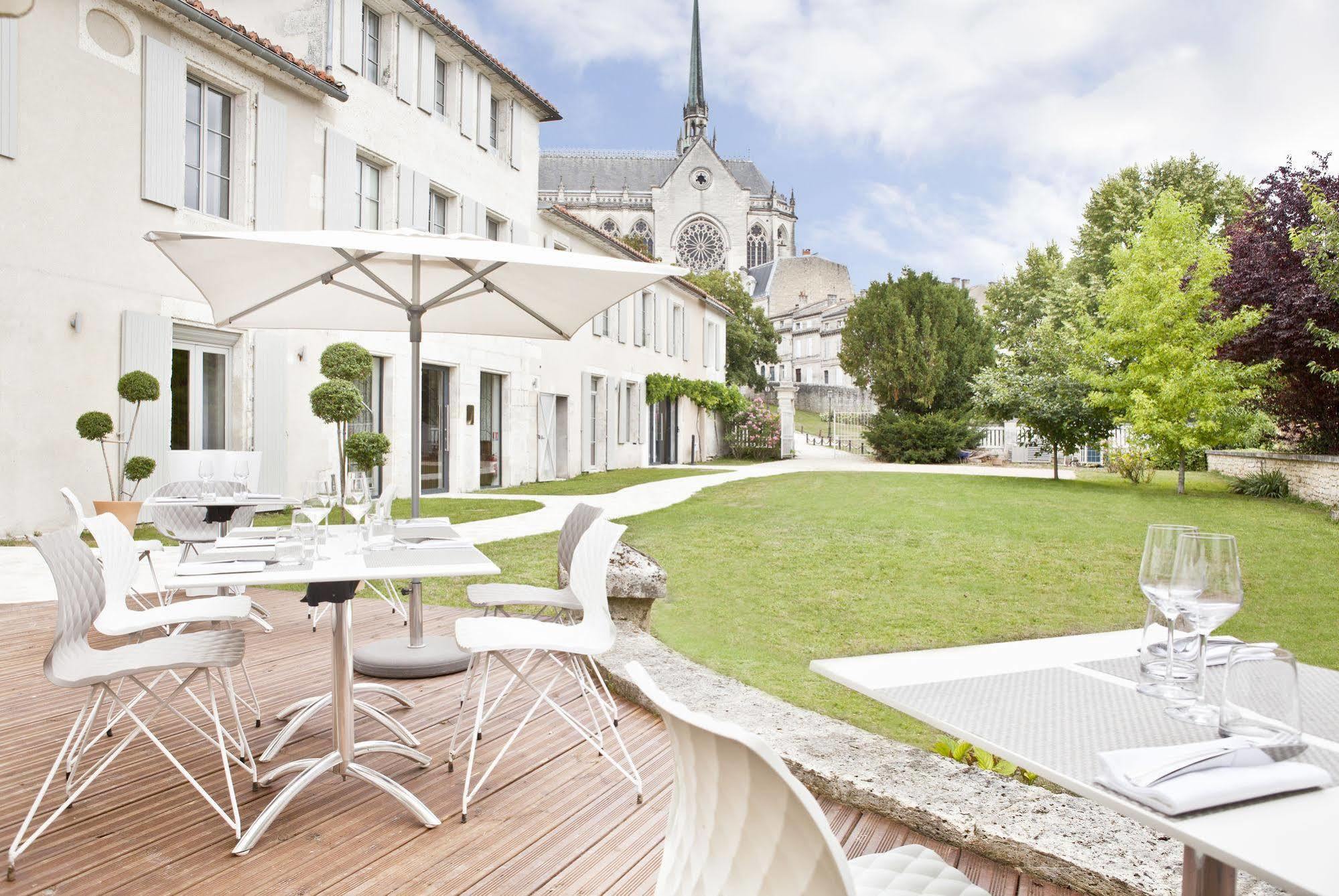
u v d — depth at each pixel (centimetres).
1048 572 848
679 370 2648
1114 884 221
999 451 2730
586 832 269
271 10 1220
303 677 429
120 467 915
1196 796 117
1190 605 163
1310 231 1273
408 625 548
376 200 1337
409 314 453
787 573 828
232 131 1077
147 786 298
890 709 493
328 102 1199
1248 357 1412
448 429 1470
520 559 785
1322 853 106
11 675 421
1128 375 1555
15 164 822
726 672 530
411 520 440
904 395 2745
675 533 1027
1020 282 3778
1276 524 1126
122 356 918
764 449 3000
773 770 103
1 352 812
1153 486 1680
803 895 106
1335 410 1426
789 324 6862
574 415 1939
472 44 1472
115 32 912
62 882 233
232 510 555
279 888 232
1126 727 152
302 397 1157
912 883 156
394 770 317
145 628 308
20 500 830
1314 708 165
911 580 809
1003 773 348
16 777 303
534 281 457
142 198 942
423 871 243
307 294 495
